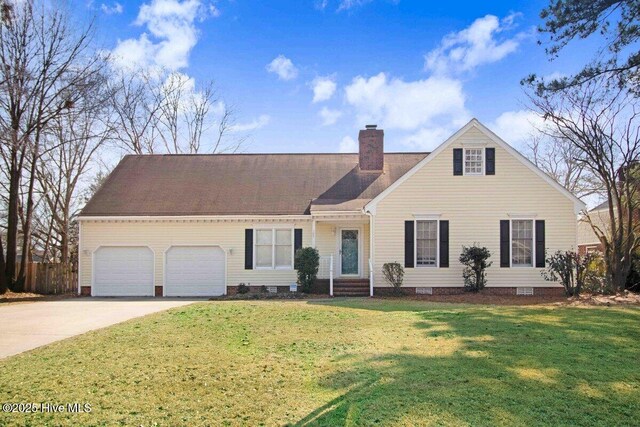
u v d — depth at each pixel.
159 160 26.12
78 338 10.45
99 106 26.48
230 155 26.55
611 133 19.81
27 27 22.88
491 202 20.22
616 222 23.12
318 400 6.54
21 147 22.78
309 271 20.34
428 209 20.25
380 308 14.95
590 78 13.98
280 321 12.34
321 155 26.48
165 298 20.81
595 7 12.82
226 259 21.77
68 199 32.75
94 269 21.92
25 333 11.30
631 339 9.88
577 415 5.97
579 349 9.02
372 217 20.30
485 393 6.65
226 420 5.92
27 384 7.18
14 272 23.52
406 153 26.56
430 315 13.17
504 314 13.18
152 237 21.94
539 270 19.97
